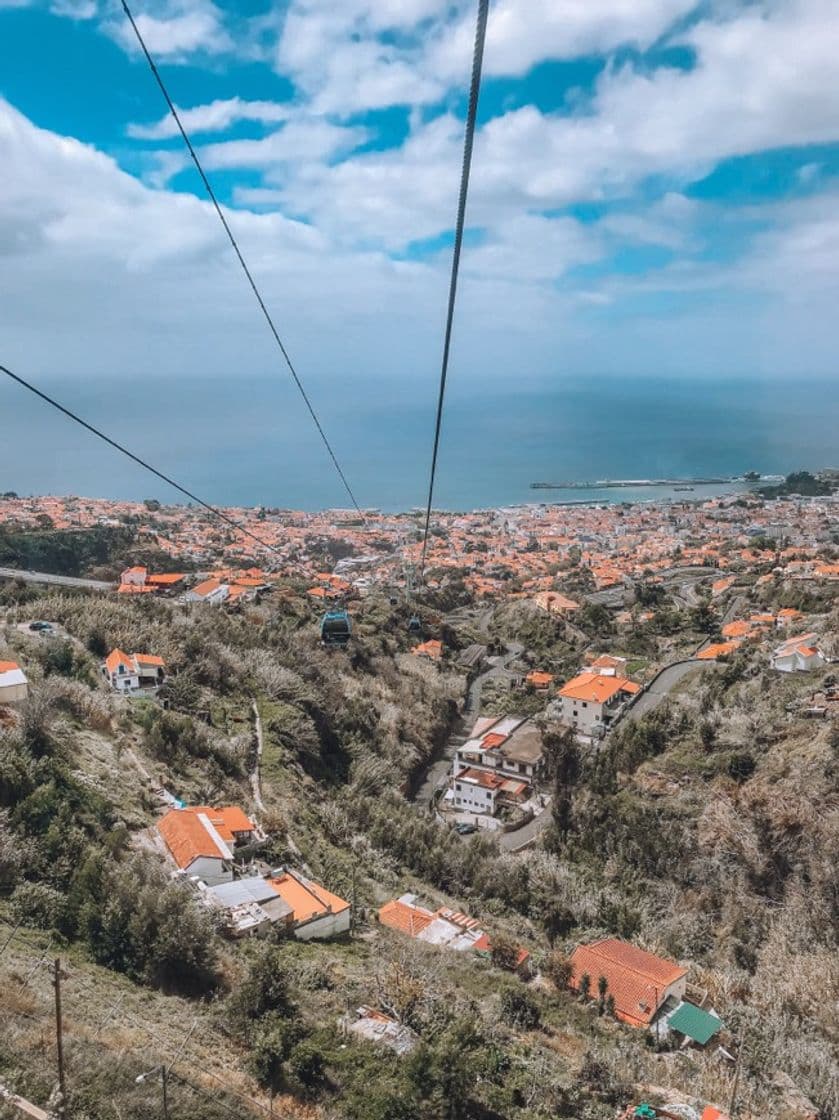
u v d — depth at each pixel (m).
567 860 45.75
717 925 39.34
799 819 41.56
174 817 30.86
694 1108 20.38
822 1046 28.12
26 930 20.80
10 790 26.72
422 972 25.66
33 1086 14.02
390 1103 16.77
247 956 23.89
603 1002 27.11
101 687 43.22
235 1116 15.52
